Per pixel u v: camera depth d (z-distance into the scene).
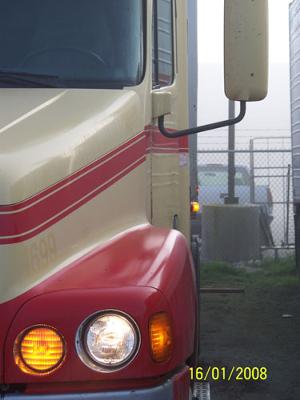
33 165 2.90
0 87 3.77
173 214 4.93
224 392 5.93
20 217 2.77
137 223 3.66
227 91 3.81
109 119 3.44
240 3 3.76
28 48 3.93
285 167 14.00
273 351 7.09
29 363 2.65
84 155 3.19
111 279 2.82
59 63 3.90
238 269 11.61
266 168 14.24
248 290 10.06
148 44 4.05
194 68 8.38
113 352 2.65
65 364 2.64
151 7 4.18
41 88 3.78
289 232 13.52
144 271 2.90
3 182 2.75
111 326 2.66
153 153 4.20
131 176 3.60
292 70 10.99
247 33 3.76
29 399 2.62
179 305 2.90
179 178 5.16
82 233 3.15
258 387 6.05
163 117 4.15
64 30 3.98
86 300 2.69
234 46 3.78
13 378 2.64
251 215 12.30
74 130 3.25
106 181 3.35
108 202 3.37
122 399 2.64
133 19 4.03
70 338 2.65
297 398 5.79
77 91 3.69
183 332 2.91
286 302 9.26
